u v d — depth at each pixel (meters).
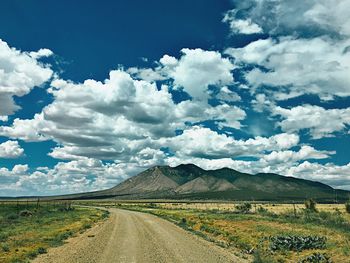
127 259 19.53
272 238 26.52
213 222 46.50
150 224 46.91
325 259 18.89
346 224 36.75
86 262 18.59
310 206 63.56
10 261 18.67
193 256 20.73
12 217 54.34
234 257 20.67
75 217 60.22
